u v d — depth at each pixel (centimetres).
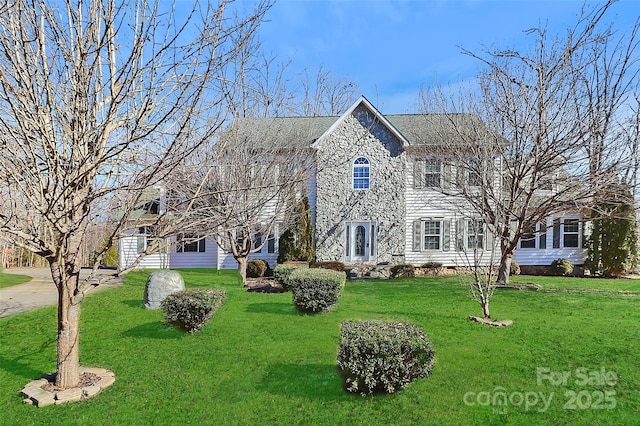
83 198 484
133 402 514
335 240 1925
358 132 1934
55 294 1294
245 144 1198
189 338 760
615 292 1229
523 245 1969
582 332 756
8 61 427
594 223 1808
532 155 1202
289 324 845
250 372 599
